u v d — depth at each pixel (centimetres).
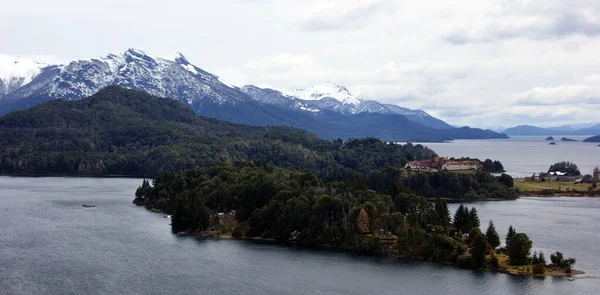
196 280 19900
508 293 18388
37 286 19075
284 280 19938
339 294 18538
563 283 19288
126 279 19925
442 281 19712
